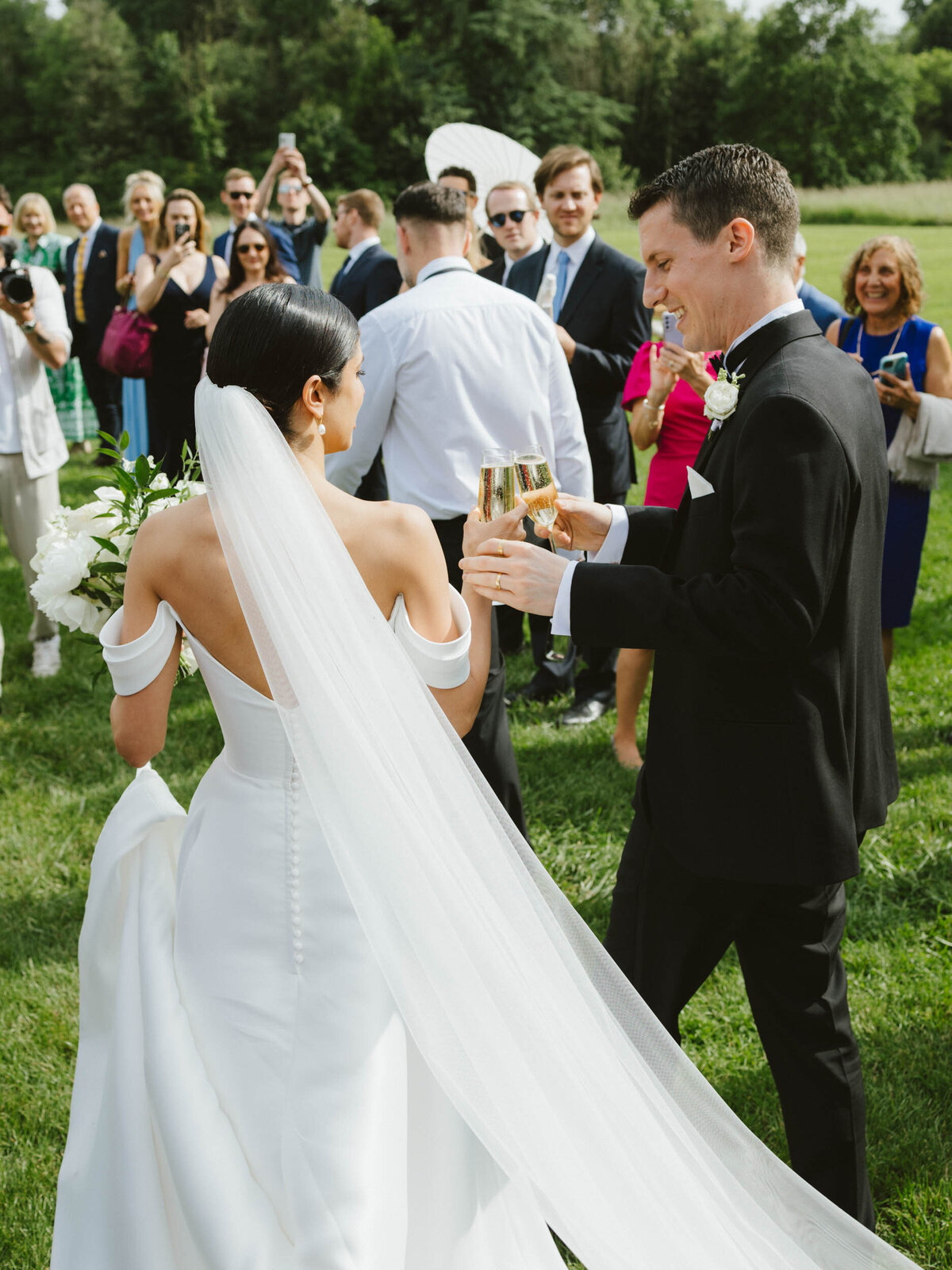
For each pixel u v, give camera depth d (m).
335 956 1.62
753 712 1.80
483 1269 1.75
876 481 1.81
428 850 1.59
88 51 50.81
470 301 3.22
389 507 1.70
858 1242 1.83
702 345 1.92
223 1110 1.59
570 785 4.04
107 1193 1.58
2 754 4.44
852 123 55.09
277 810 1.67
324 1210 1.48
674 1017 2.05
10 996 3.00
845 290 4.58
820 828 1.80
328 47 50.81
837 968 1.95
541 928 1.68
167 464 6.70
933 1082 2.59
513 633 5.12
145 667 1.70
